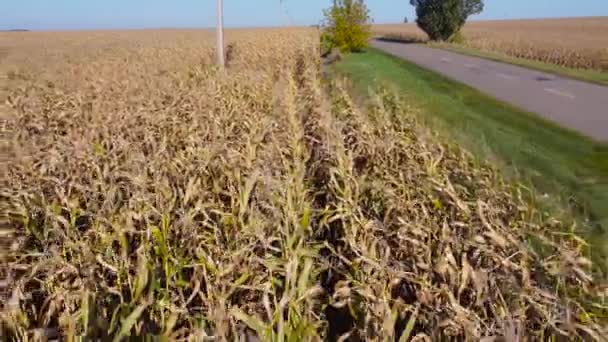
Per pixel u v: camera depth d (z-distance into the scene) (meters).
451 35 58.81
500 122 11.88
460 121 11.70
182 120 8.88
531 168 8.08
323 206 6.12
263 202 4.67
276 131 8.43
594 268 4.72
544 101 14.66
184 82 14.55
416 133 8.88
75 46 41.69
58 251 4.27
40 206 4.94
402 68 25.97
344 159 6.47
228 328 3.54
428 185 5.62
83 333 3.29
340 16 33.44
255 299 4.10
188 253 4.24
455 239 4.24
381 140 7.65
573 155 8.97
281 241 4.24
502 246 4.15
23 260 4.42
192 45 34.00
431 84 19.03
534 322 3.62
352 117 9.67
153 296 3.70
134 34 74.38
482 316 3.63
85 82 15.08
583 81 19.64
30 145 7.25
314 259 4.68
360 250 4.19
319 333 3.79
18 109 10.63
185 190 5.34
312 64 20.14
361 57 32.53
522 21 136.12
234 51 27.02
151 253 4.30
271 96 12.40
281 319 3.27
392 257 4.32
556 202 6.46
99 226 4.47
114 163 6.05
